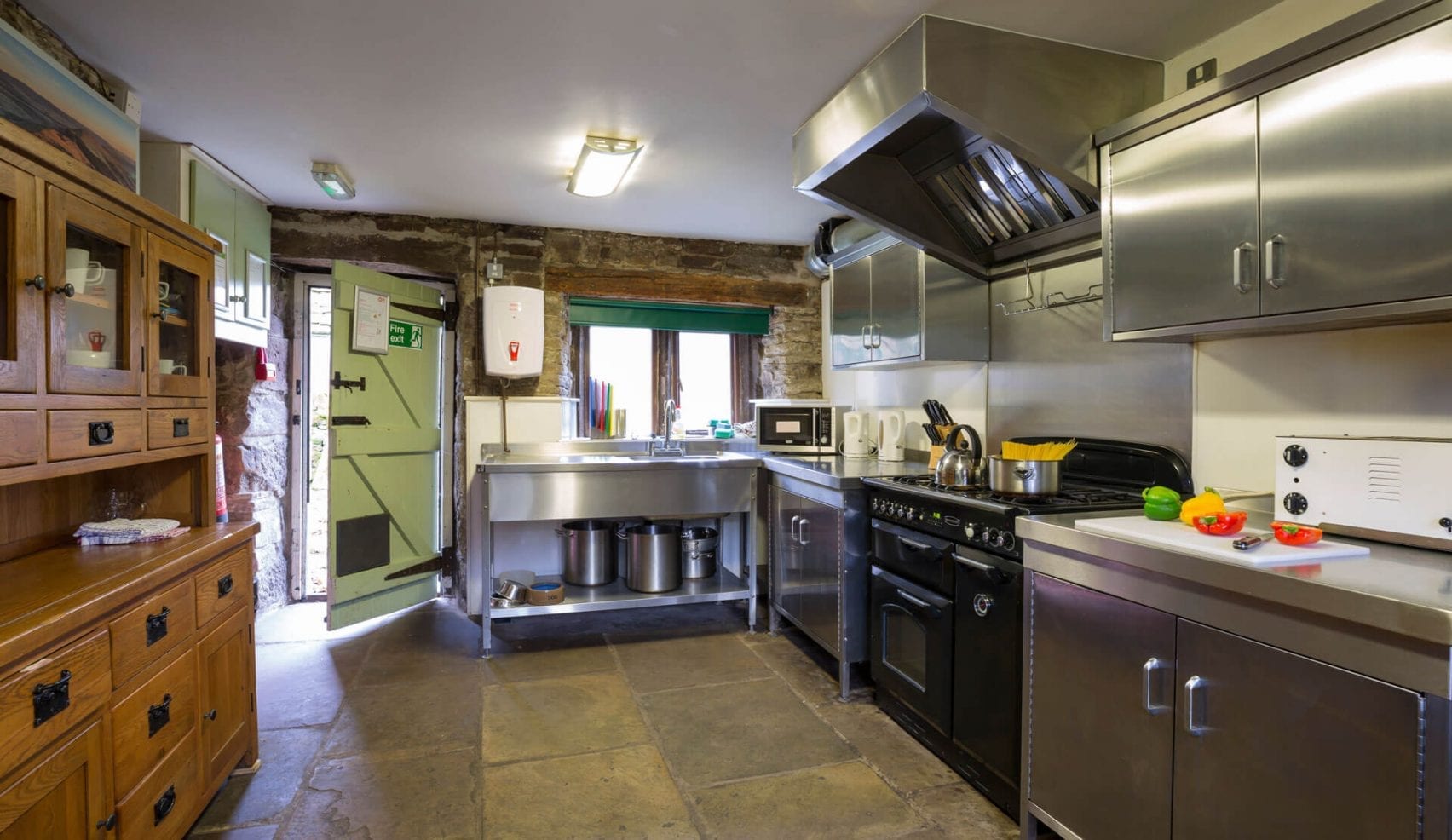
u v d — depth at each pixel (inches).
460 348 155.7
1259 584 49.6
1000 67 77.7
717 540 158.1
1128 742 61.3
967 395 126.3
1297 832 48.1
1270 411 74.7
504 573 148.8
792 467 131.6
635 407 175.9
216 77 88.3
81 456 60.3
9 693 45.4
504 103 96.1
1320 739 46.7
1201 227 68.7
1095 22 77.1
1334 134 57.1
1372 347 65.5
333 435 136.3
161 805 64.7
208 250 84.7
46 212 56.0
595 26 77.2
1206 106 68.1
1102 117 82.6
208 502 83.9
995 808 80.7
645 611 158.6
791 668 124.0
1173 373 85.9
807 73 87.8
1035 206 99.5
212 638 76.2
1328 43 56.9
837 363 149.5
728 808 80.4
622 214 148.3
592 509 135.4
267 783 84.7
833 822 77.9
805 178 100.3
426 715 103.8
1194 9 74.5
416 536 158.7
